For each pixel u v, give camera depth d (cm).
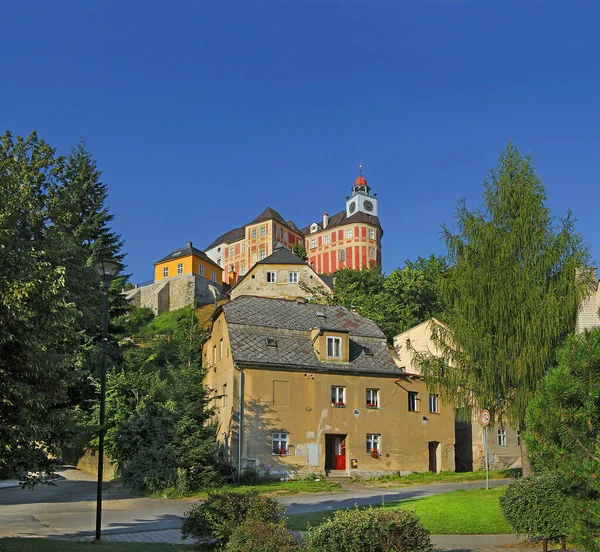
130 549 1435
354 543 1023
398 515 1070
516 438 4288
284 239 11525
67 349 1520
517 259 2552
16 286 1141
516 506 1408
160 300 8375
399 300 6397
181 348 5397
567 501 981
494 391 2558
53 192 3366
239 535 1159
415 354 2816
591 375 1001
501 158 2675
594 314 2486
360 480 3353
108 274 1825
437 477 3409
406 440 3656
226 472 3219
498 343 2511
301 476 3331
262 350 3494
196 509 1337
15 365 1185
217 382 3766
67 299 2759
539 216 2533
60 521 2027
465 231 2656
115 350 4369
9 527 1841
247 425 3297
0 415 1174
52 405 1409
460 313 2622
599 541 912
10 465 1254
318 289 6875
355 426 3538
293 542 1138
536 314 2438
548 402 1019
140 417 3262
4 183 1445
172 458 2881
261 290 7156
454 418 3875
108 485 3197
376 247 11106
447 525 1661
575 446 980
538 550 1361
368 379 3641
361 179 11812
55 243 2320
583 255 2497
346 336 3656
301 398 3453
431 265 6431
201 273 8912
